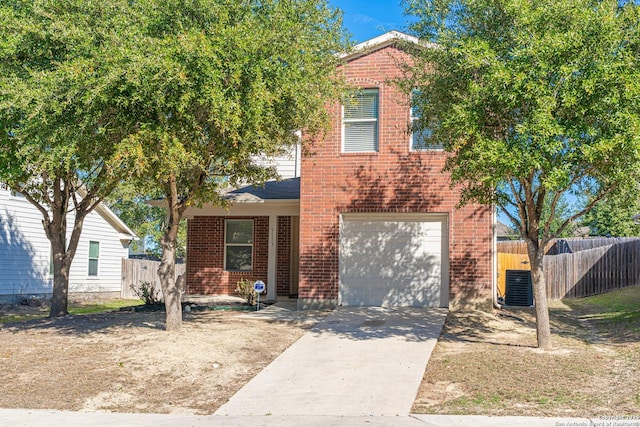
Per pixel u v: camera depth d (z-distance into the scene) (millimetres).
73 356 10516
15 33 11047
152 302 17938
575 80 8820
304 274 15477
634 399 7609
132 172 10391
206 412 7848
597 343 11375
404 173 14984
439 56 10492
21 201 23062
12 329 13484
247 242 19406
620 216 33844
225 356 10445
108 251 28688
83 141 10117
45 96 9398
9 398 8461
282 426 6969
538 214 10844
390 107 15109
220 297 18922
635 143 8336
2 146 11406
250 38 9867
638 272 19844
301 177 15602
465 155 9492
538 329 10883
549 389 8234
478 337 11953
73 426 7062
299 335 12172
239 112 9719
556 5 9062
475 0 9984
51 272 24797
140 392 8727
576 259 20938
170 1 10266
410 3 10984
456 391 8391
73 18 10445
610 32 8750
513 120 9727
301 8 11266
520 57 9047
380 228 15391
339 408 7797
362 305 15312
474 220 14570
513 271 17141
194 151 10477
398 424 6914
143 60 9164
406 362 9906
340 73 13984
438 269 15031
